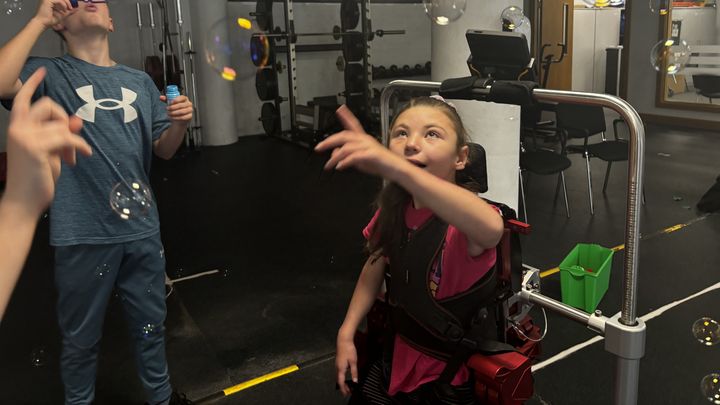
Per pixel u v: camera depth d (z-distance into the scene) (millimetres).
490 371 1001
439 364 1078
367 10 7359
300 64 8844
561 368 2516
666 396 2295
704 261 3643
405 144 1007
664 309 3018
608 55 10164
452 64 3225
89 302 1822
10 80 1540
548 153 4746
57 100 1686
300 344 2797
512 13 3100
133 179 1790
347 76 7574
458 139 1034
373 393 1192
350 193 5508
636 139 1115
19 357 2770
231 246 4207
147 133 1843
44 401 2408
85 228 1742
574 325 2863
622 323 1202
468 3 3117
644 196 5113
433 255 1026
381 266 1224
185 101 1821
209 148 7855
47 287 3600
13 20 6512
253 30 8070
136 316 1936
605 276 3135
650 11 8695
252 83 8547
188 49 7535
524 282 1346
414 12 9477
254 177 6254
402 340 1127
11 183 517
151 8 7074
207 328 2982
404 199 1083
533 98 1238
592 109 4949
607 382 2408
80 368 1909
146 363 2025
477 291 1035
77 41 1744
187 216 4965
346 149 767
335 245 4168
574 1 9727
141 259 1857
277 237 4379
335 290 3406
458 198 840
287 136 8367
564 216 4676
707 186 5375
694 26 9391
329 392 2406
